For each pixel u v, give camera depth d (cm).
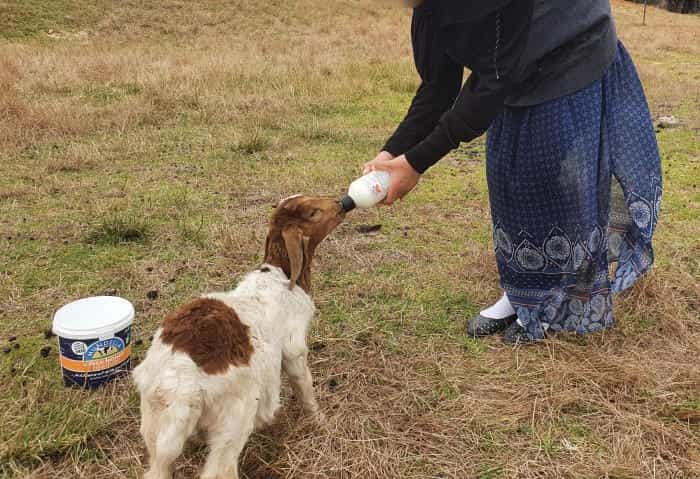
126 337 166
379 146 403
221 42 870
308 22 1070
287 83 549
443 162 384
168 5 1030
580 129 167
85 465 140
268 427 154
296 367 146
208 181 328
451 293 221
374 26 1064
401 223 284
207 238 256
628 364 177
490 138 179
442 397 168
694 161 379
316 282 226
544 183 175
